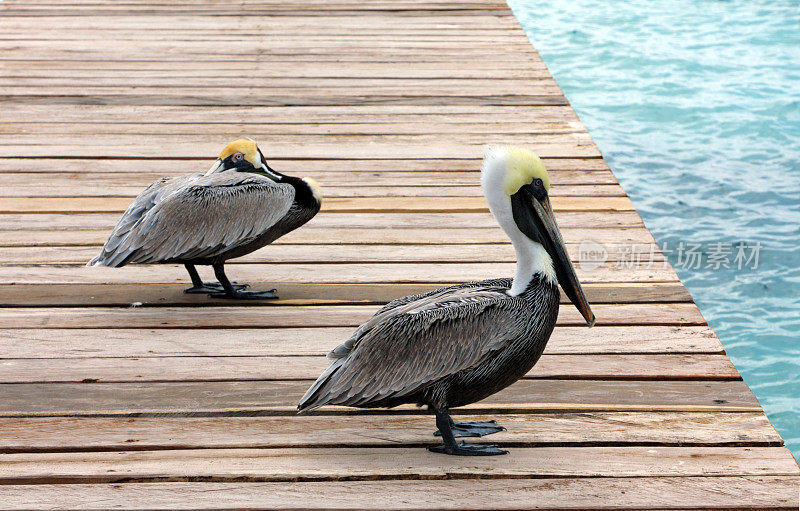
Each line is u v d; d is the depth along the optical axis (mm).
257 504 3158
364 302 4801
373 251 5414
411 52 9648
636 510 3113
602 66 11664
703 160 8766
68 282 4992
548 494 3203
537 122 7652
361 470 3342
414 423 3703
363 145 7145
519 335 3291
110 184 6305
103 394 3910
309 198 4832
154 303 4789
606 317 4594
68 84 8430
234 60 9273
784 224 7395
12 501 3174
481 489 3236
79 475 3311
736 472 3320
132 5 11484
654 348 4289
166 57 9328
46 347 4305
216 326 4539
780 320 5992
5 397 3875
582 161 6852
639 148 9102
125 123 7477
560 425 3660
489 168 3330
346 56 9484
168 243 4523
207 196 4566
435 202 6113
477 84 8641
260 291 4867
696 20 13445
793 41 12289
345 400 3279
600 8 14406
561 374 4059
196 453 3475
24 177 6395
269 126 7508
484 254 5371
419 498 3189
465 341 3256
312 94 8297
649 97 10523
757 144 9102
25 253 5297
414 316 3287
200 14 11094
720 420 3682
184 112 7777
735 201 7844
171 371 4105
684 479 3279
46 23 10555
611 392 3926
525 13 14297
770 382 5293
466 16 11188
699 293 6363
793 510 3100
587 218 5863
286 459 3428
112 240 4621
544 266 3363
